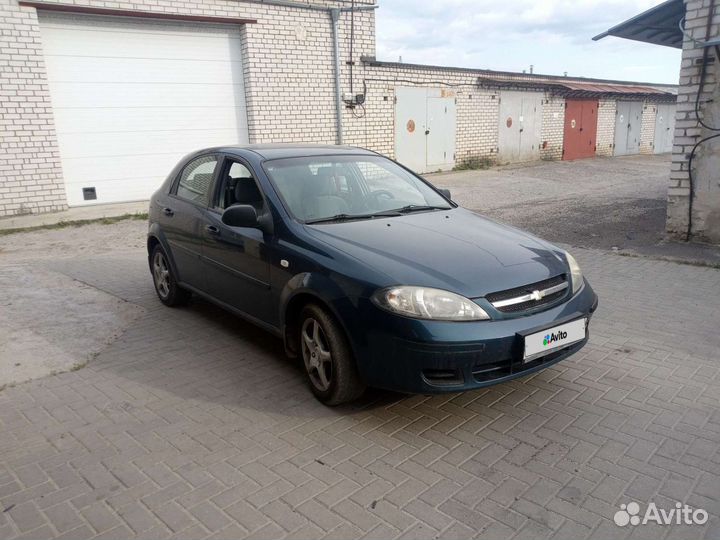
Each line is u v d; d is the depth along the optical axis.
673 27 8.31
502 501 2.76
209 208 4.90
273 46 12.37
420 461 3.10
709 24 7.09
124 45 10.95
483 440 3.29
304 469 3.04
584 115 22.61
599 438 3.29
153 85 11.38
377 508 2.72
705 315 5.21
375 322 3.25
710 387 3.87
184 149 11.97
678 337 4.72
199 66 11.84
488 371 3.24
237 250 4.39
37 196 10.35
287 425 3.49
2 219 9.95
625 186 14.84
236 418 3.59
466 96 17.56
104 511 2.74
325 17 12.98
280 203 4.13
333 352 3.50
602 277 6.47
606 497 2.78
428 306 3.16
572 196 13.05
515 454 3.15
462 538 2.52
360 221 4.12
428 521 2.63
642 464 3.03
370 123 14.77
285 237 3.95
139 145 11.43
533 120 20.39
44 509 2.76
